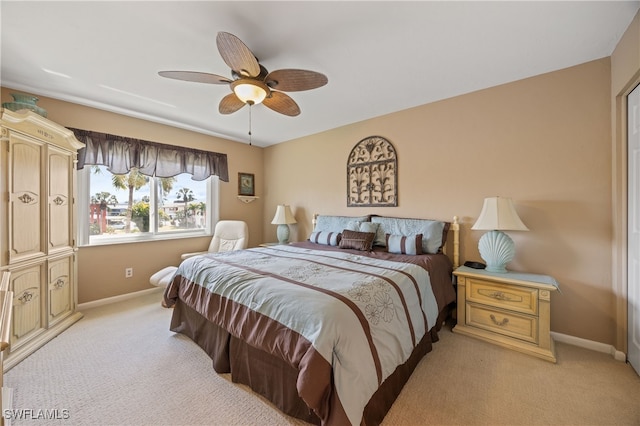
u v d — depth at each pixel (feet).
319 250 9.44
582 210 6.95
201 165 12.84
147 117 10.78
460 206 8.87
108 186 10.37
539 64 6.98
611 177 6.57
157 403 5.02
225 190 14.08
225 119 11.16
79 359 6.41
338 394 3.76
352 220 10.94
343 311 4.29
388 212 10.58
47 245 7.36
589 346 6.86
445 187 9.17
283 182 14.82
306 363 3.83
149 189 11.53
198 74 5.71
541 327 6.45
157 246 11.57
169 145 11.69
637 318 5.80
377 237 9.93
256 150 15.61
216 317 5.80
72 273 8.53
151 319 8.77
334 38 5.90
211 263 7.17
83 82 7.91
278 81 6.04
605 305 6.69
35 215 7.00
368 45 6.15
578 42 6.05
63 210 8.08
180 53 6.47
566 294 7.16
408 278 6.16
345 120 11.39
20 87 8.16
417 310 5.85
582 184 6.94
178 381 5.65
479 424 4.50
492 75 7.55
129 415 4.71
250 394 5.27
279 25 5.48
